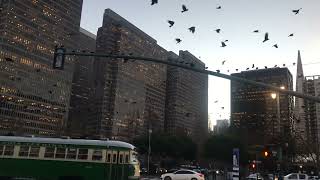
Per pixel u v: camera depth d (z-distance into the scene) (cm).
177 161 10900
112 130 17075
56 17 18675
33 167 2692
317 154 7794
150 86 18438
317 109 9544
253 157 8012
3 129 15588
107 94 17625
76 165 2691
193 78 17788
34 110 16950
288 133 7912
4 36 16125
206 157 9006
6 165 2706
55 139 2758
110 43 15738
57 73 18338
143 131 17562
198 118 17312
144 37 17512
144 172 7419
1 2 16712
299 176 4538
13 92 16212
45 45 17975
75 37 19738
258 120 9950
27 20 17188
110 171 2689
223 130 9850
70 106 19350
